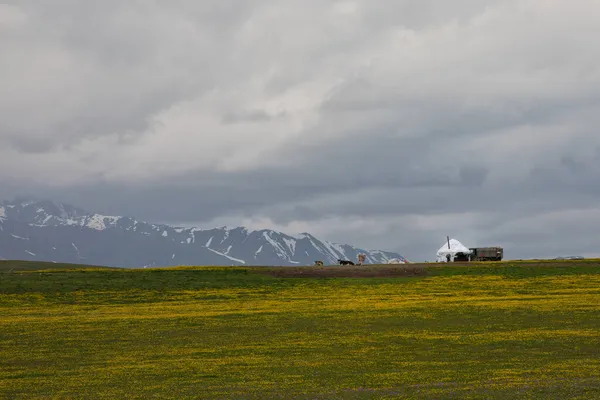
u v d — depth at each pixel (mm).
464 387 41469
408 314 80438
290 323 75938
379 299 98688
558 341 58594
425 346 58469
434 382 43531
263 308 91312
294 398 40219
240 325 75375
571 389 39844
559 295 96000
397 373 47125
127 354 58844
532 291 102438
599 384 41156
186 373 49406
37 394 43469
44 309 94688
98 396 42500
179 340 66062
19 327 76500
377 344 60312
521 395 38750
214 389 43656
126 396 42219
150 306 96938
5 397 42719
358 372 48031
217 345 62531
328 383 44438
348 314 82188
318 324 74500
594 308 80062
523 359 51125
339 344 60938
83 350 61250
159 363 54000
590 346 55875
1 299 104250
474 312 80188
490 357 52406
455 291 106438
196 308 93375
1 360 56719
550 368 47219
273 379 46375
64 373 50719
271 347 60438
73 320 82438
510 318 74438
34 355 58906
